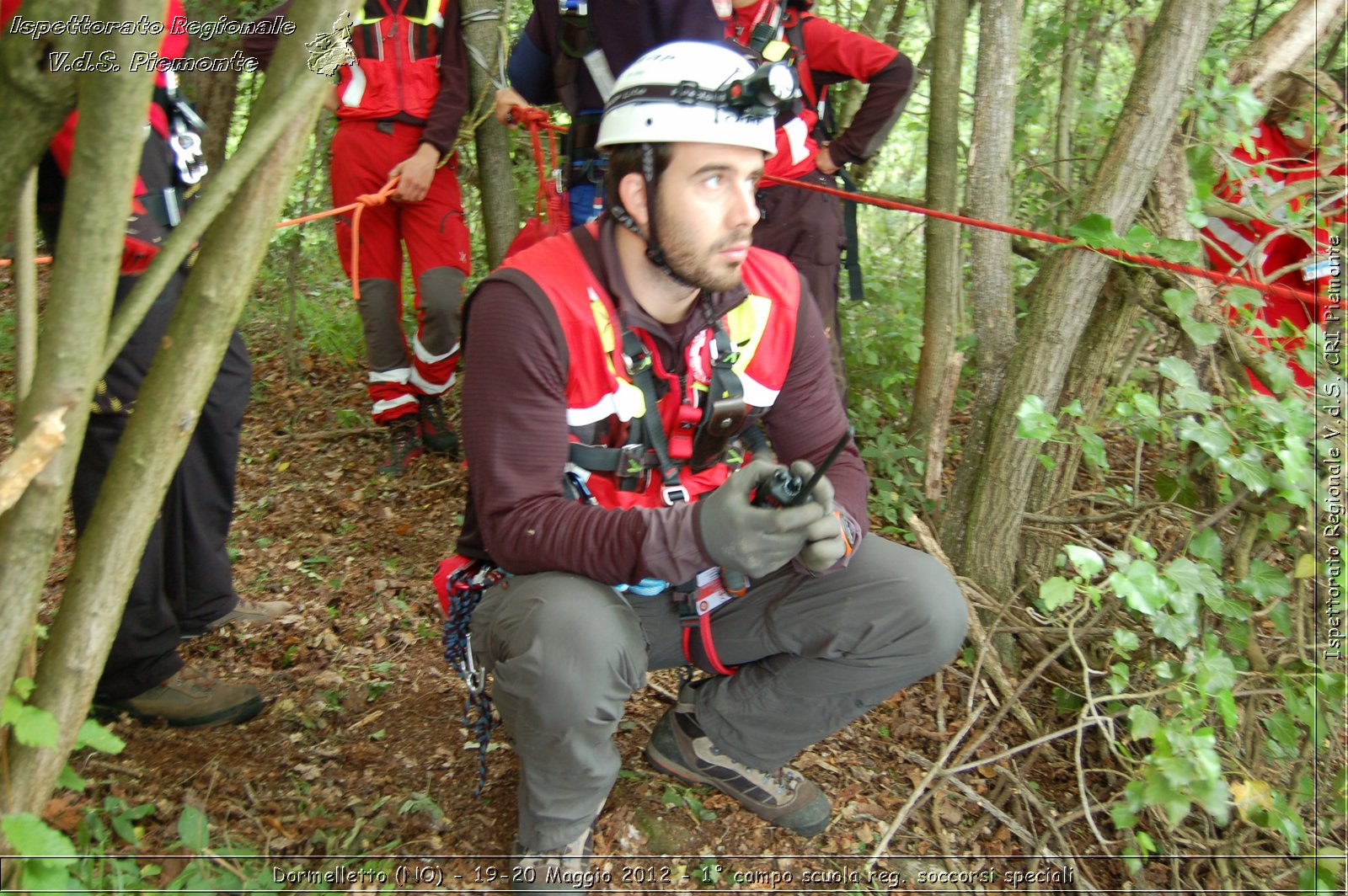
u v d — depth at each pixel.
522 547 1.75
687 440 1.84
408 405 3.65
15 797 1.47
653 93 1.64
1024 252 3.47
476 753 2.30
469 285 4.68
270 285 4.85
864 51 3.12
